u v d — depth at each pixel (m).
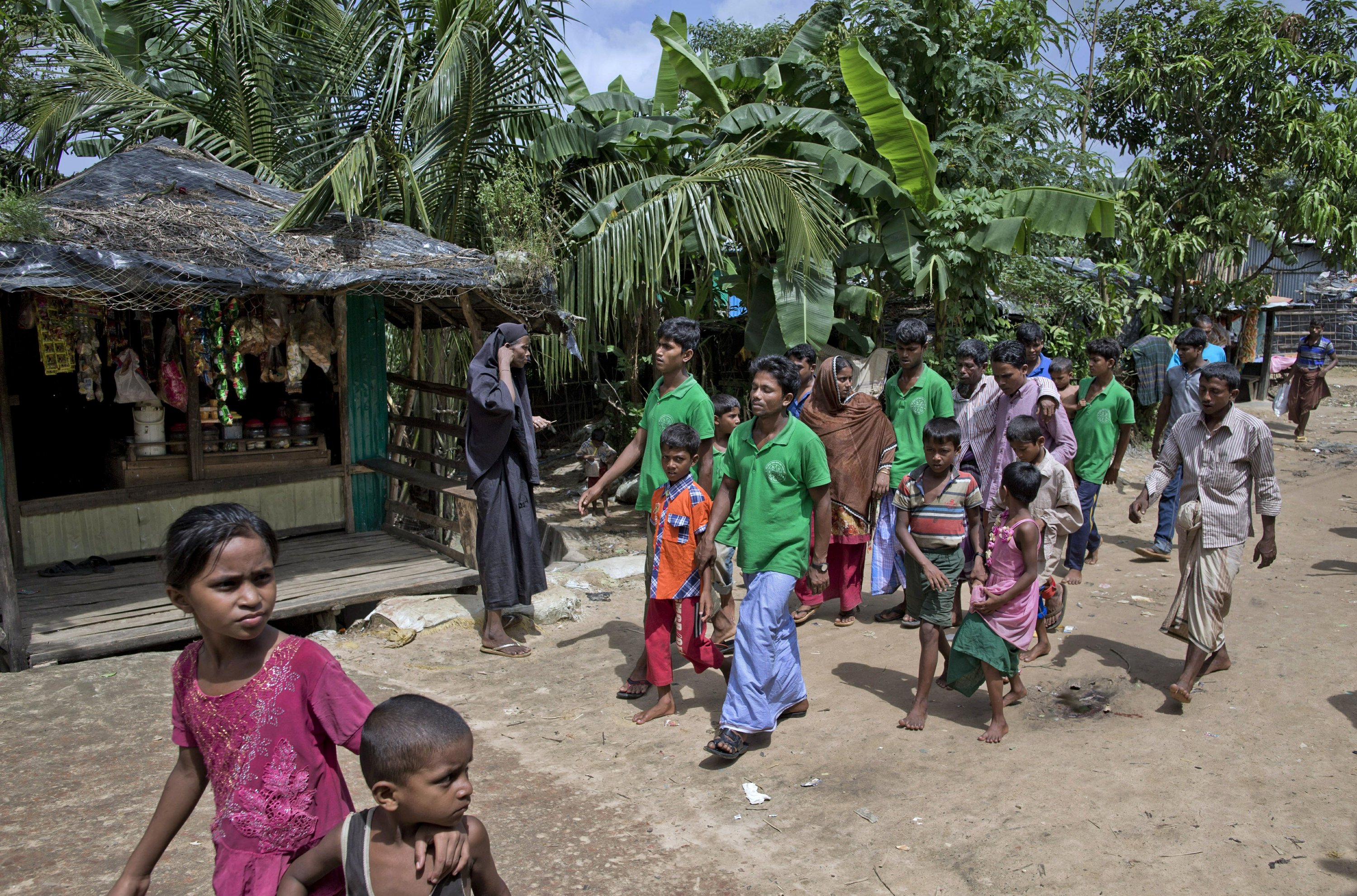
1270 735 4.21
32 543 6.49
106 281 5.18
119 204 6.11
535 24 8.57
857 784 3.92
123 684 4.87
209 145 9.04
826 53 11.59
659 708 4.67
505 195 8.51
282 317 6.80
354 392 7.84
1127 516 9.23
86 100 8.88
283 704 2.00
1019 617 4.22
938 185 10.56
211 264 5.61
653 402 5.02
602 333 9.73
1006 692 4.84
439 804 1.74
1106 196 9.43
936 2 10.12
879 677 5.16
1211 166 14.98
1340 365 22.88
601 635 6.03
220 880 2.04
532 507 5.68
